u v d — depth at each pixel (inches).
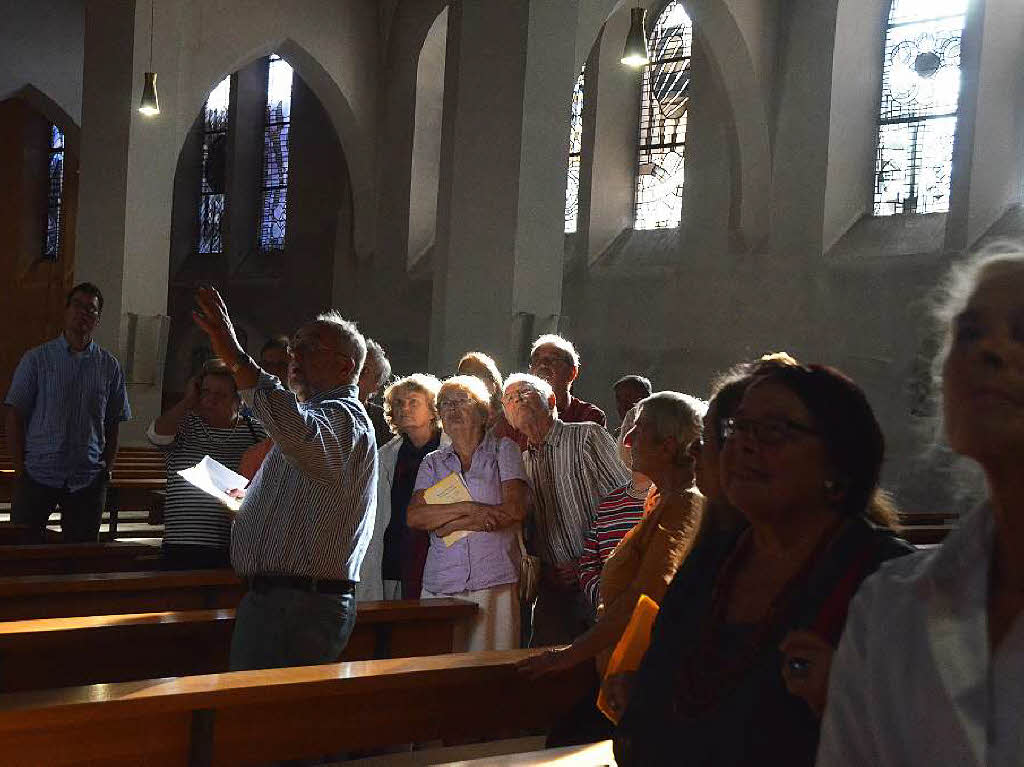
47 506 267.4
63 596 178.2
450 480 168.6
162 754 112.0
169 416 197.9
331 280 824.3
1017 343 36.5
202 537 196.2
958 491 39.7
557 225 446.6
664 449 115.3
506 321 435.8
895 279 588.7
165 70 629.6
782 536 65.6
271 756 119.8
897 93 632.4
